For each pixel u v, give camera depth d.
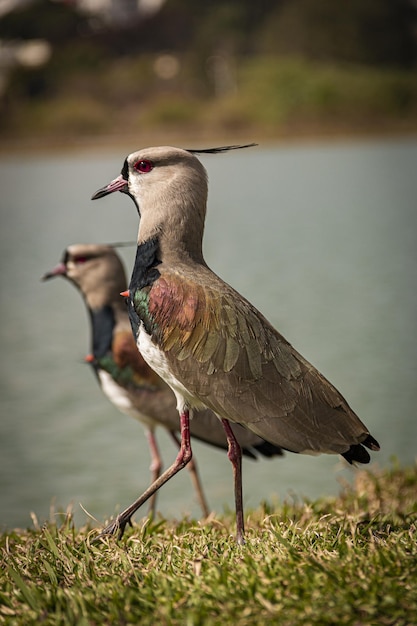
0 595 6.01
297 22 111.31
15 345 21.16
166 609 5.62
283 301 23.91
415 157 76.88
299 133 99.50
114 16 124.12
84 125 107.94
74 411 16.20
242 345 6.63
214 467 13.80
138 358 10.31
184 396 6.91
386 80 103.44
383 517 7.43
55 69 115.12
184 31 118.31
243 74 107.75
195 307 6.71
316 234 38.06
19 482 12.88
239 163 87.00
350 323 20.94
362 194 54.84
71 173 81.38
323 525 7.06
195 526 7.58
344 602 5.54
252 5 113.94
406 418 14.59
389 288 25.19
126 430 15.27
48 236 41.94
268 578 5.86
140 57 117.50
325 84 102.06
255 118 102.06
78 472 13.30
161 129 105.69
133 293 7.02
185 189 7.10
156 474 10.55
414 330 20.02
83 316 24.38
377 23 110.12
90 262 10.73
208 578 5.93
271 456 9.65
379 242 34.62
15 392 17.41
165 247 7.05
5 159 100.19
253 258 31.81
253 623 5.45
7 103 112.44
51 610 5.86
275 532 6.54
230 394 6.64
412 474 9.90
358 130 98.94
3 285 29.80
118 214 52.06
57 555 6.56
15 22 125.00
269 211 48.78
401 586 5.68
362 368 17.30
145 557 6.59
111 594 5.88
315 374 6.77
